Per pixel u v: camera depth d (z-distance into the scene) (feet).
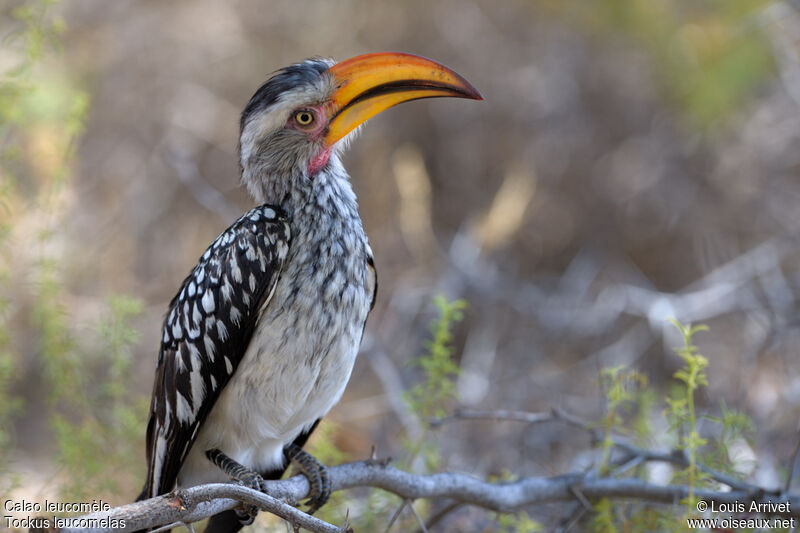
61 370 26.68
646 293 42.96
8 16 44.70
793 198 45.01
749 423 26.09
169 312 22.12
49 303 27.12
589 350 42.29
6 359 27.40
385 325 43.14
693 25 40.75
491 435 35.27
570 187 47.37
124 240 47.75
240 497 16.11
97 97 49.80
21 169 33.40
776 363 37.63
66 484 26.07
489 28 50.21
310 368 20.62
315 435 29.04
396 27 50.96
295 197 21.06
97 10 51.93
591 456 33.45
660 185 46.32
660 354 41.09
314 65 21.99
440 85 21.36
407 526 26.30
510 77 49.11
